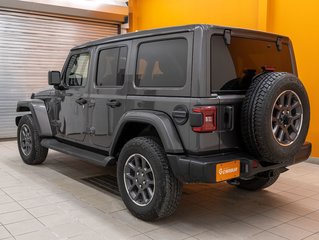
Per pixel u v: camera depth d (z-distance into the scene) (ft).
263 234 10.31
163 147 10.61
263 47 11.43
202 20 25.75
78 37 29.78
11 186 14.46
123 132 11.91
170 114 10.23
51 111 16.87
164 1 28.96
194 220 11.24
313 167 18.58
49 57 28.27
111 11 30.14
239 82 10.50
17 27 26.40
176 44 10.39
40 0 26.23
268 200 13.25
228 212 11.99
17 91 26.91
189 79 9.74
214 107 9.60
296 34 20.17
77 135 14.85
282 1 20.67
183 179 9.77
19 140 18.56
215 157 9.74
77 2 28.12
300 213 12.00
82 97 14.26
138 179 11.05
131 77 11.80
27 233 10.11
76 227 10.55
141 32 11.76
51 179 15.55
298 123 10.48
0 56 25.86
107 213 11.68
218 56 9.93
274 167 10.61
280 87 9.63
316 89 19.47
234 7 23.39
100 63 13.67
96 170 17.15
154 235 10.09
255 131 9.52
